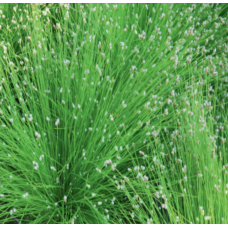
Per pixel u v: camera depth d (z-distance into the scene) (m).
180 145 2.21
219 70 2.75
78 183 2.18
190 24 3.05
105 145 2.21
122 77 2.46
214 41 3.10
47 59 2.35
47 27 2.52
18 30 2.71
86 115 2.20
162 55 2.39
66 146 2.26
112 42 2.54
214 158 1.94
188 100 2.20
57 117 2.34
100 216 1.99
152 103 2.27
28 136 2.05
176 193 2.06
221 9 3.26
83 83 2.18
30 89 2.20
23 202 2.03
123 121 2.24
